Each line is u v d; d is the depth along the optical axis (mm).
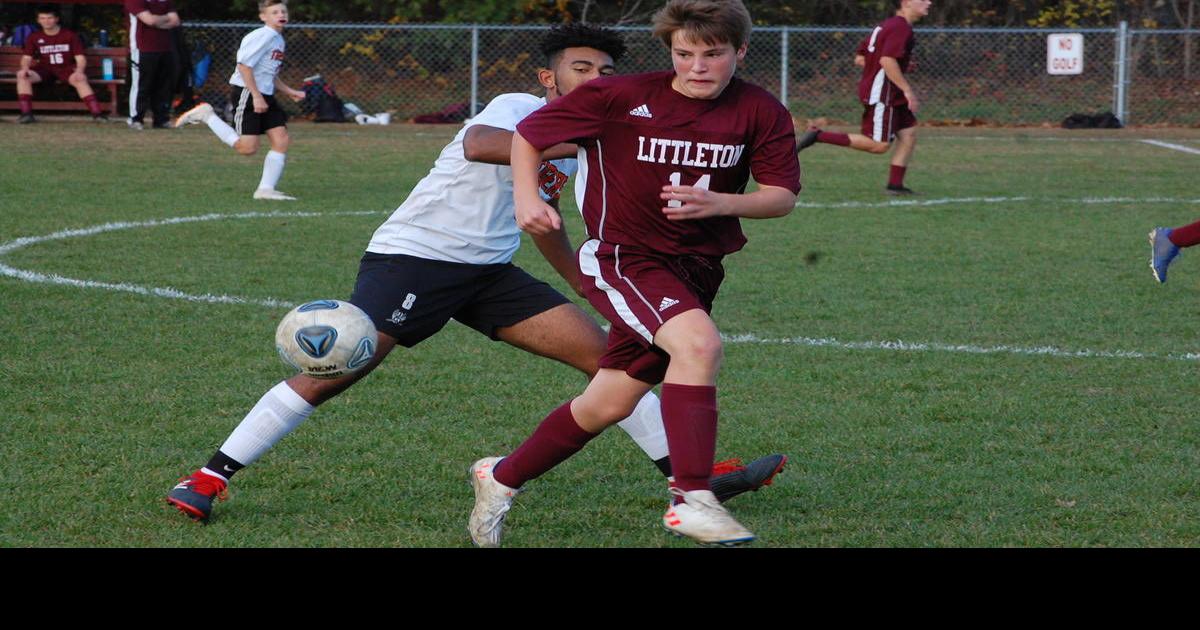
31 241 33562
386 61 87250
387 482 16016
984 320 26750
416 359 22312
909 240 37312
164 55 67875
